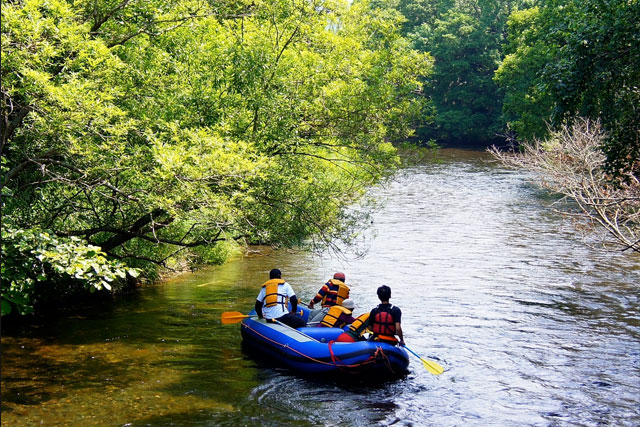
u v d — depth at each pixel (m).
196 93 11.91
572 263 16.97
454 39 64.44
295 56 13.50
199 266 16.92
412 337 10.73
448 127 64.31
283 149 13.20
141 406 7.55
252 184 12.05
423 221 23.89
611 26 11.81
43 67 9.19
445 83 66.81
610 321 11.76
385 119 13.77
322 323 10.09
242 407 7.67
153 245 14.84
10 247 8.30
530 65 41.44
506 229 22.25
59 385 8.15
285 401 7.91
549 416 7.61
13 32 8.61
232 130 12.02
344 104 13.30
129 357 9.41
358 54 14.07
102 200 11.84
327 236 13.22
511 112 50.16
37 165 10.08
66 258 7.95
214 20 13.18
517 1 64.12
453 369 9.23
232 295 13.70
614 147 12.43
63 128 8.89
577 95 12.53
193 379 8.59
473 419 7.48
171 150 9.62
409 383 8.66
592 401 8.07
